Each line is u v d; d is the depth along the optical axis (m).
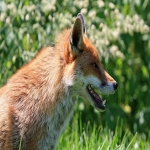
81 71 14.64
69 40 14.46
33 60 14.84
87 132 17.94
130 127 22.78
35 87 14.39
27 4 19.30
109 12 20.95
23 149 14.18
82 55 14.67
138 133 21.80
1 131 14.06
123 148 15.77
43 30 18.92
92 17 19.44
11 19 18.72
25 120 14.20
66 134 18.48
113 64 22.77
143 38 23.12
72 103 14.81
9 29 18.70
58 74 14.48
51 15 19.31
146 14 22.84
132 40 22.78
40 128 14.30
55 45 14.88
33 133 14.24
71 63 14.56
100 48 18.97
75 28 14.51
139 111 22.73
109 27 20.44
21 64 18.61
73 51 14.53
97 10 20.88
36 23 18.86
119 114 21.28
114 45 21.11
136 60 23.58
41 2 19.14
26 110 14.26
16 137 14.13
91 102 14.96
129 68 23.25
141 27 20.23
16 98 14.30
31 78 14.48
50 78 14.45
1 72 18.50
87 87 14.87
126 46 22.53
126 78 23.25
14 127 14.12
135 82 23.14
